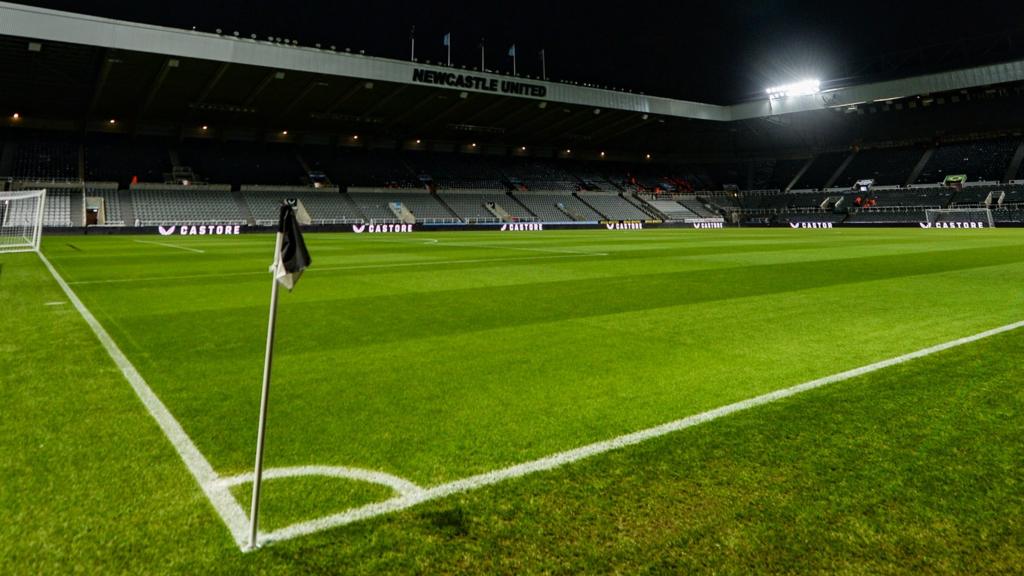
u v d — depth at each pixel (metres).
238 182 39.25
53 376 4.11
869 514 2.21
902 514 2.21
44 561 1.94
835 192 50.59
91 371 4.24
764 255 15.02
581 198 51.78
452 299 7.72
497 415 3.33
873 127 52.03
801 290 8.38
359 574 1.88
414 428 3.13
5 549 2.01
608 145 56.12
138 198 34.41
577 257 14.73
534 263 13.05
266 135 44.28
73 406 3.47
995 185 42.44
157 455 2.78
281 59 29.89
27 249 17.91
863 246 18.25
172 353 4.80
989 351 4.66
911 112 49.53
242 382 3.99
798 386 3.80
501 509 2.27
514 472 2.58
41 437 2.99
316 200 40.03
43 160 34.59
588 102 40.47
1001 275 9.99
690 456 2.73
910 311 6.56
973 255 14.27
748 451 2.78
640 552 1.99
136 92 32.91
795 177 55.66
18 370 4.25
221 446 2.89
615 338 5.33
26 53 26.88
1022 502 2.29
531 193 49.94
